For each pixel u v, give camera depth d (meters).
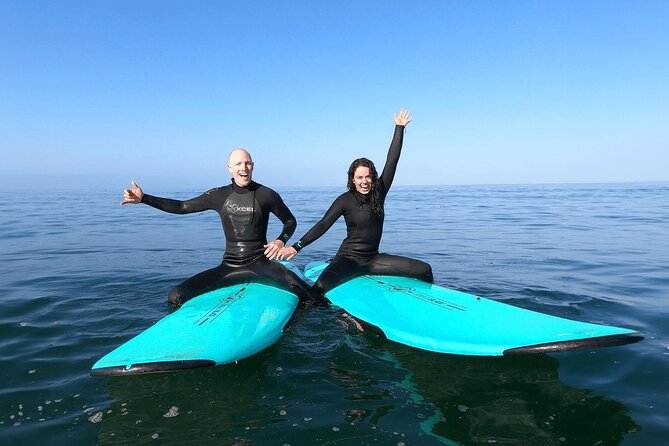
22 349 3.41
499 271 6.43
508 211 18.50
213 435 2.29
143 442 2.23
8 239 9.92
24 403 2.62
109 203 24.62
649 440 2.22
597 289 5.25
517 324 3.51
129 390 2.79
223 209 4.84
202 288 4.54
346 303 4.27
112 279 5.84
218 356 3.03
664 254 7.71
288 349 3.48
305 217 16.06
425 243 9.51
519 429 2.34
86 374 3.01
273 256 4.40
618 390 2.75
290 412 2.52
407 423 2.40
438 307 4.04
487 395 2.71
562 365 3.13
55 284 5.53
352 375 3.01
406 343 3.50
